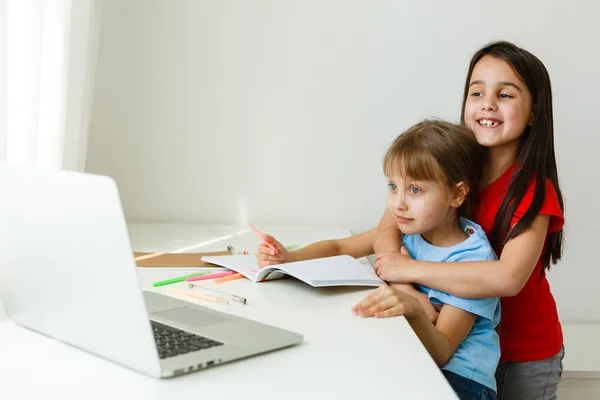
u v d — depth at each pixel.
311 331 1.05
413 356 0.95
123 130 2.08
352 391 0.83
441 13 2.11
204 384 0.83
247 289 1.29
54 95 1.44
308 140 2.13
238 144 2.11
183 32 2.06
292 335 0.99
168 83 2.07
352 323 1.10
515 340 1.51
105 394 0.79
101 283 0.84
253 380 0.85
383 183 2.16
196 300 1.20
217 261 1.46
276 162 2.13
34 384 0.82
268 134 2.12
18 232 0.91
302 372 0.88
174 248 1.67
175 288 1.26
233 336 0.97
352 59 2.11
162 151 2.10
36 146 1.38
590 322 2.23
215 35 2.07
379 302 1.15
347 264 1.40
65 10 1.44
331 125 2.13
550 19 2.12
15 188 0.88
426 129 1.38
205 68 2.08
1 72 1.29
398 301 1.15
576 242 2.20
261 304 1.19
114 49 2.04
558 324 1.58
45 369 0.86
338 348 0.98
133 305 0.82
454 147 1.35
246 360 0.91
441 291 1.30
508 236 1.35
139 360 0.85
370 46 2.11
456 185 1.35
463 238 1.42
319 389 0.83
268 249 1.42
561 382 1.83
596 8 2.13
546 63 2.14
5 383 0.82
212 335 0.97
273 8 2.08
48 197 0.85
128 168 2.09
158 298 1.17
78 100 1.57
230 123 2.10
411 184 1.33
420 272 1.31
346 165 2.14
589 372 1.81
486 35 2.12
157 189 2.11
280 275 1.37
